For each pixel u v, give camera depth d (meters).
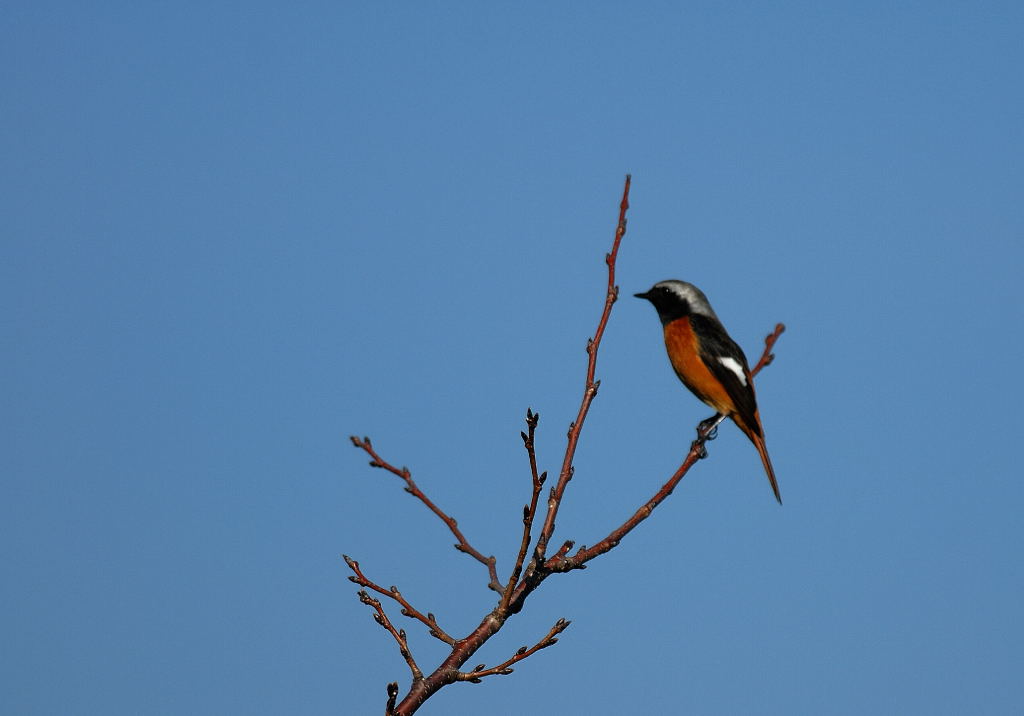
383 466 10.59
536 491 8.98
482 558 10.40
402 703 8.41
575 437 9.95
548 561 9.48
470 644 8.96
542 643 8.76
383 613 9.16
